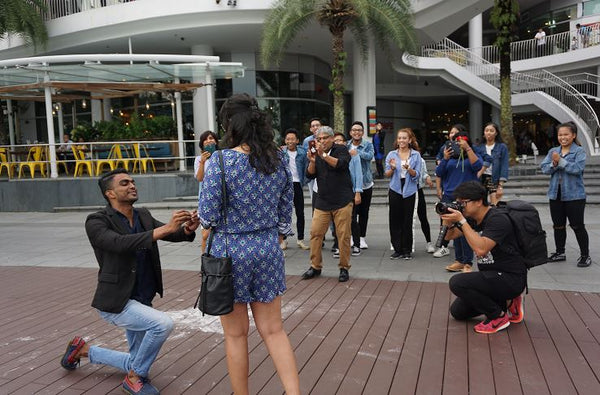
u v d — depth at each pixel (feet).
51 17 59.67
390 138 101.19
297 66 67.05
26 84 50.11
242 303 9.37
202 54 60.49
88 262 24.90
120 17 54.60
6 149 53.36
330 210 18.99
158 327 10.59
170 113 68.18
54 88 48.29
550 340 13.20
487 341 13.25
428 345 13.12
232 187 9.00
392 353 12.70
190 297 18.25
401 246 22.76
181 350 13.41
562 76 80.74
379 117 99.19
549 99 71.82
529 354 12.38
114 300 10.64
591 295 16.79
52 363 12.79
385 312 15.76
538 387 10.75
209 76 49.08
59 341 14.30
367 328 14.46
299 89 67.41
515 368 11.66
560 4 92.32
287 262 22.90
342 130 47.14
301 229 25.85
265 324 9.63
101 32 57.00
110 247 10.36
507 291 13.58
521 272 13.61
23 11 53.88
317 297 17.49
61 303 17.99
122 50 62.69
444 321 14.84
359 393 10.74
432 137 112.37
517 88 78.69
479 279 13.70
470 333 13.85
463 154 20.49
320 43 61.36
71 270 23.21
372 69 59.47
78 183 45.93
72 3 59.26
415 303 16.53
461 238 19.69
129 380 11.01
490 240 13.21
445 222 13.97
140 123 55.26
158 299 18.06
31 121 83.71
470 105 90.89
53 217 42.50
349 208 18.94
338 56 46.14
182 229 10.63
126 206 11.23
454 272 20.24
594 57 75.82
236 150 9.25
